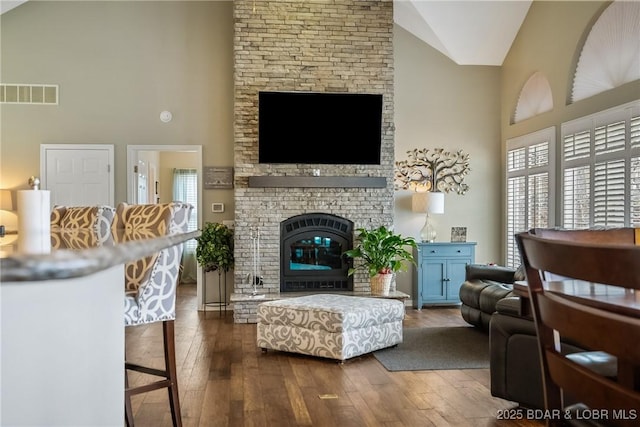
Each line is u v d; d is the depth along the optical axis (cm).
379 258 614
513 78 687
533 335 288
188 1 674
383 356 439
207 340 505
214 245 640
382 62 648
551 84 591
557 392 110
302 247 643
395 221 709
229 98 677
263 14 633
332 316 418
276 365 413
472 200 720
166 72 670
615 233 207
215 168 674
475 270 558
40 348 97
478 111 721
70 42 657
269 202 631
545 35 604
